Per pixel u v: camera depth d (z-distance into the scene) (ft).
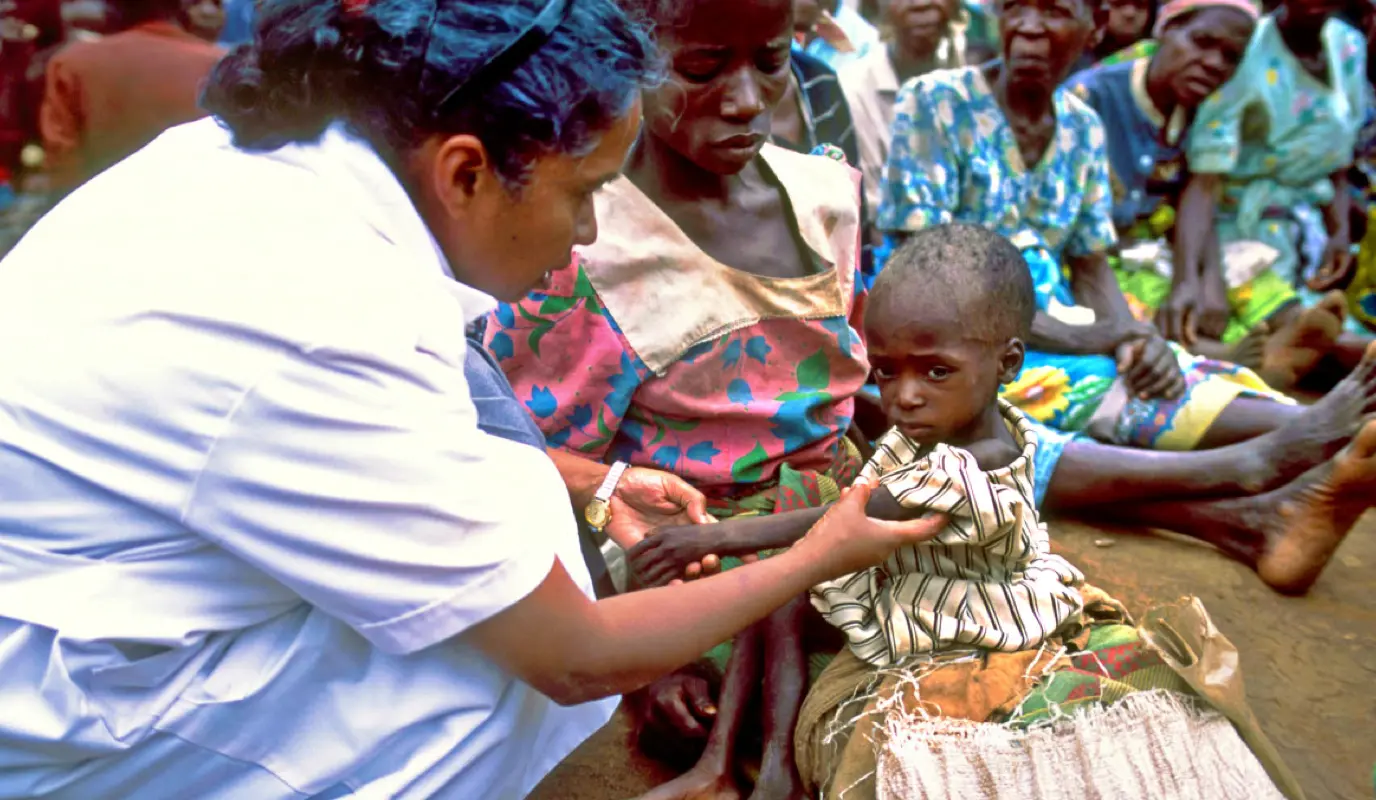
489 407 5.13
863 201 10.47
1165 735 5.50
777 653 6.63
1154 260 13.10
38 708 4.27
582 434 7.22
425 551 4.17
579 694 4.76
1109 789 5.36
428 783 4.85
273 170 4.35
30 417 4.05
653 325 7.04
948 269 5.92
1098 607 6.39
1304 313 11.91
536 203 4.51
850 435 8.52
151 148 4.64
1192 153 13.10
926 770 5.49
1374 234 14.85
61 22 9.88
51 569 4.21
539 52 4.17
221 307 3.94
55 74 9.41
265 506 4.02
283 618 4.61
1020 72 10.43
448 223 4.53
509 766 5.20
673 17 6.34
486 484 4.29
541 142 4.24
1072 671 5.72
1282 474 8.84
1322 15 13.01
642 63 4.45
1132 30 14.47
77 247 4.25
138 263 4.09
